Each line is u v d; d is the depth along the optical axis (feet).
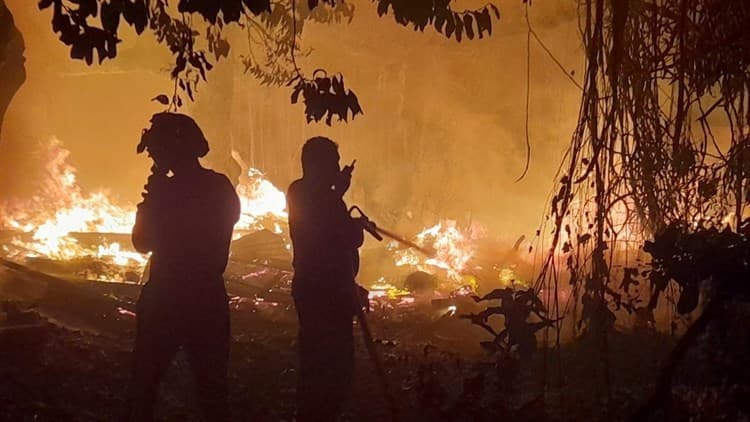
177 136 17.21
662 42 23.38
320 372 17.97
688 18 22.08
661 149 22.04
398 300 34.53
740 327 18.51
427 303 33.50
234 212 17.60
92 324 28.40
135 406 17.26
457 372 23.27
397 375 23.61
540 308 20.27
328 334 18.01
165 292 17.12
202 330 17.25
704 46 21.81
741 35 21.54
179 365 24.14
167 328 17.17
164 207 17.15
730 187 22.58
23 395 20.51
